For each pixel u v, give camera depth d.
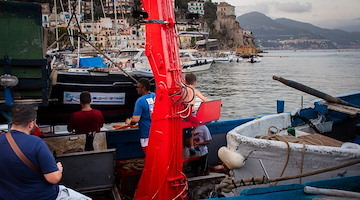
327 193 3.56
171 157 3.99
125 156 5.90
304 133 5.77
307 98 29.05
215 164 6.43
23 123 3.02
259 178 4.06
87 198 3.38
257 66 80.25
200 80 46.75
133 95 8.78
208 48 118.75
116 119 8.86
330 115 6.56
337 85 38.44
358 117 6.75
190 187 4.54
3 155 2.92
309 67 75.38
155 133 4.11
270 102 27.53
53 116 8.01
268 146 4.23
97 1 119.75
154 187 4.15
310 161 4.31
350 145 4.68
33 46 3.87
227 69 68.94
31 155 2.93
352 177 3.83
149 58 4.10
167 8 4.00
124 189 5.15
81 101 5.23
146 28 4.11
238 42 192.50
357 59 123.31
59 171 3.05
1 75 3.78
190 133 5.11
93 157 4.33
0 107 3.76
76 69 18.19
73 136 4.82
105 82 8.38
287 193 3.62
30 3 3.80
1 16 3.74
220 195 4.53
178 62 4.03
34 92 3.92
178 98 3.90
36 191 2.97
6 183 2.93
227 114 22.91
